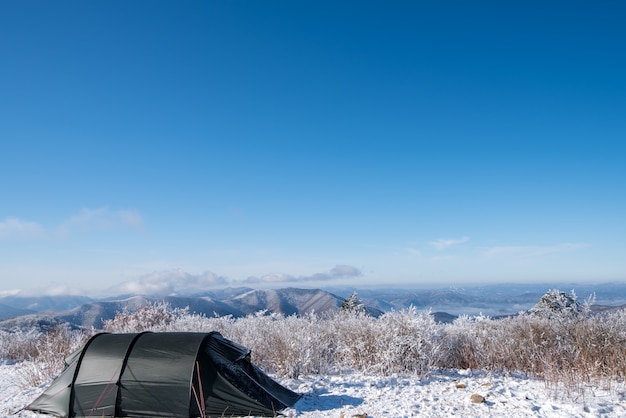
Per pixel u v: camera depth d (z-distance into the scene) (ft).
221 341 30.25
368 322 44.39
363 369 36.83
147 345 28.68
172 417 26.09
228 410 26.35
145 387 26.76
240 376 27.94
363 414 25.27
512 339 39.60
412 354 36.45
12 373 42.16
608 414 23.35
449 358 39.42
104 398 26.76
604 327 37.70
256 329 48.96
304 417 25.64
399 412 25.70
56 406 27.43
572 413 23.77
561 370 32.19
